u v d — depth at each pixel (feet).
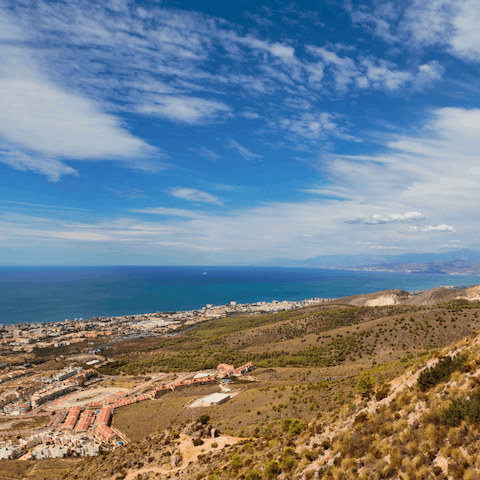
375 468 90.84
